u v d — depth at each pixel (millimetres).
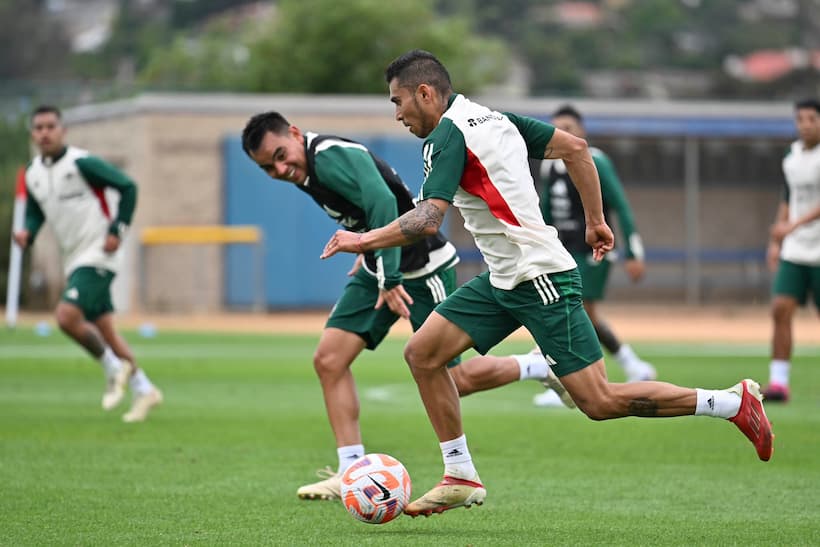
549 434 34906
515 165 20859
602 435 34750
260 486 26031
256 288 112250
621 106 117062
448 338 21734
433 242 26031
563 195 42969
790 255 42469
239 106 112938
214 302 112438
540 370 26297
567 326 20844
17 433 34594
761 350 70812
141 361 62344
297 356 65812
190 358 64375
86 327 38125
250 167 112438
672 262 126438
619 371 56125
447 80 21312
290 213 113000
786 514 22984
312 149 24891
